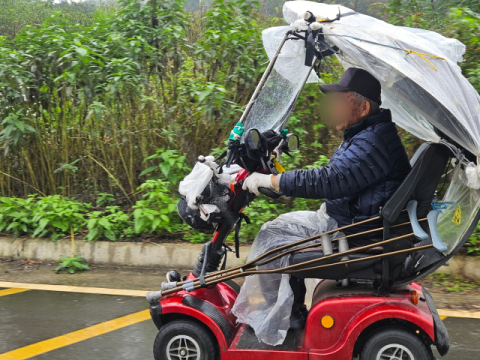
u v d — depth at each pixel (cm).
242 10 607
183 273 484
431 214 255
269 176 262
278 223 295
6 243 528
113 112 559
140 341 346
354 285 286
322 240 265
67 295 437
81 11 1016
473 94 248
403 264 262
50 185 591
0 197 561
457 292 427
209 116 519
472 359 318
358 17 266
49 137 584
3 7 1083
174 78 581
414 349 251
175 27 605
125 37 621
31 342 346
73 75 531
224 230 287
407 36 255
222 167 272
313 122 543
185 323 281
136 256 504
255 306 280
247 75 569
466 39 493
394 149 261
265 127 289
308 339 264
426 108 241
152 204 522
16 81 544
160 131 559
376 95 267
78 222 532
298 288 288
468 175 235
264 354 266
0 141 560
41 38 568
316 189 255
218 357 287
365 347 259
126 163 569
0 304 417
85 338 352
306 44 255
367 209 265
